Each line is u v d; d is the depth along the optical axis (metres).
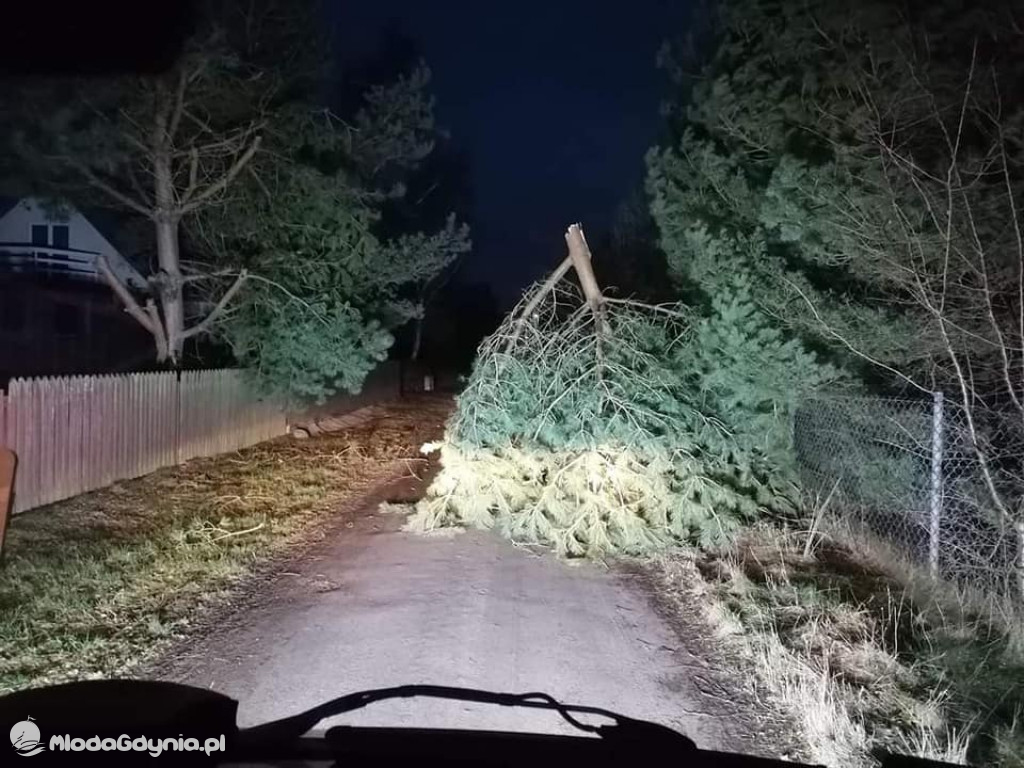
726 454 9.34
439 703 5.34
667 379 9.39
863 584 7.88
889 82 8.05
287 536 9.71
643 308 11.38
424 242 20.06
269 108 15.62
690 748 4.88
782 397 9.30
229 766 4.50
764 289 9.34
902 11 7.88
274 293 16.31
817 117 9.09
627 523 8.70
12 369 22.86
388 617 6.92
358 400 25.45
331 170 17.41
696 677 5.89
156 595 7.41
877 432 8.98
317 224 16.38
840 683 5.69
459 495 9.58
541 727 5.06
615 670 5.95
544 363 9.45
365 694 5.45
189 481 12.63
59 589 7.39
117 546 8.91
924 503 8.12
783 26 9.96
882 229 7.43
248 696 5.41
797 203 8.62
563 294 10.09
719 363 9.45
